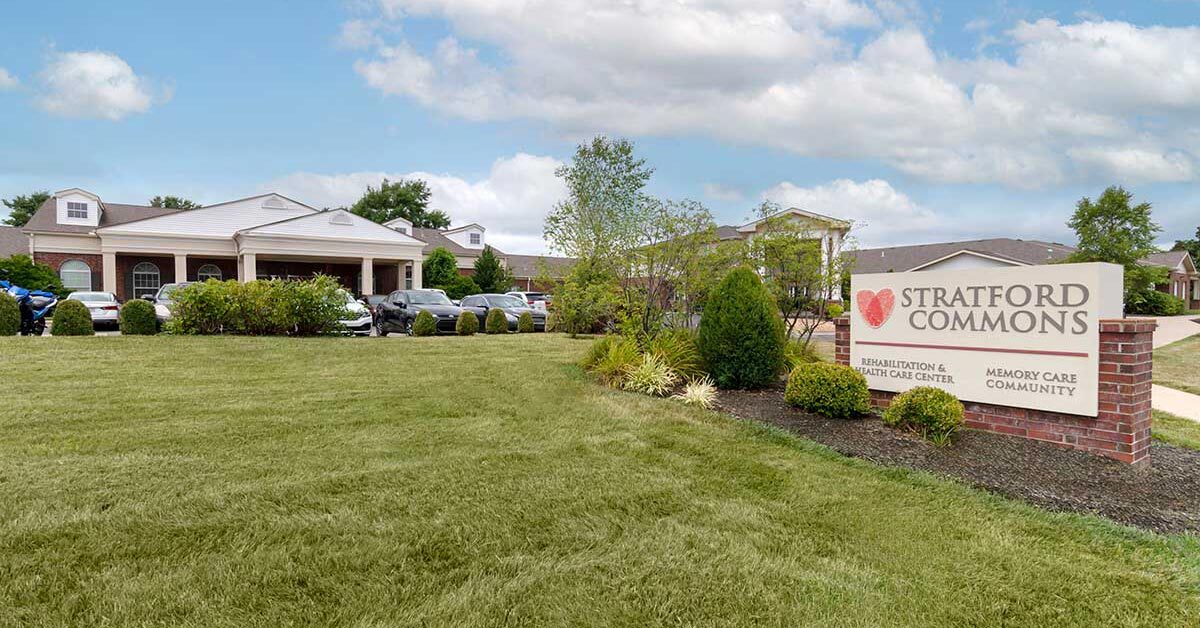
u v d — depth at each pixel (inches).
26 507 119.3
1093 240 1016.9
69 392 236.7
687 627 84.8
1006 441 181.0
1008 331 188.2
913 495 137.9
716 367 265.9
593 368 314.0
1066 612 90.1
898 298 218.4
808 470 155.1
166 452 159.3
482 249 1537.9
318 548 105.3
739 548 109.2
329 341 433.7
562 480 143.6
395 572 98.0
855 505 131.6
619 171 682.8
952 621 87.3
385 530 113.0
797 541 113.0
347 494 131.3
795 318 366.3
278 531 111.3
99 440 169.3
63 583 91.4
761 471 153.5
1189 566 105.0
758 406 228.8
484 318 688.4
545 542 110.3
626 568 101.2
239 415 204.8
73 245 1036.5
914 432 188.5
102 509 119.6
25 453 155.5
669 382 261.7
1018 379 185.9
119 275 1080.2
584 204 661.9
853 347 233.3
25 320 482.6
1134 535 117.9
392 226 1409.9
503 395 247.4
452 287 1258.0
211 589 91.0
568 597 91.7
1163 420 239.0
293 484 136.0
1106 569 103.5
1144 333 168.9
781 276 352.5
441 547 107.0
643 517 123.0
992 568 103.3
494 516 121.0
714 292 272.4
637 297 349.4
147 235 1003.9
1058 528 120.6
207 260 1149.7
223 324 456.1
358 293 1301.7
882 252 1446.9
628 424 201.6
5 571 94.0
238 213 1092.5
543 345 442.9
